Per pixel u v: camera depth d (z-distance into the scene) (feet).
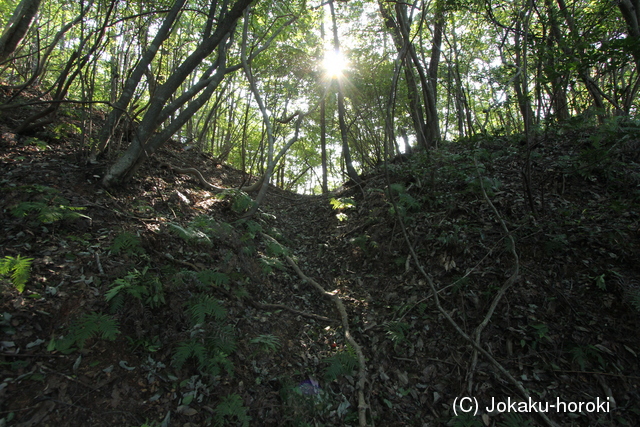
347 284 15.17
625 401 8.82
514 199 15.42
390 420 9.32
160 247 12.19
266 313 12.35
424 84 22.63
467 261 13.46
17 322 8.00
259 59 25.12
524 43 13.25
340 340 11.97
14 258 9.18
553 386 9.39
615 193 14.17
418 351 11.16
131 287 9.42
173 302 9.96
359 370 10.52
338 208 22.49
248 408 8.65
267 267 13.94
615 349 9.76
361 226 18.78
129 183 15.65
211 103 42.16
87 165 15.12
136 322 9.08
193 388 8.52
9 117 17.20
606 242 12.17
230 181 26.53
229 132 38.27
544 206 14.56
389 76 23.35
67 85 15.08
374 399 9.88
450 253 14.06
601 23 14.99
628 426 8.36
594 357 9.72
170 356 8.93
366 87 23.84
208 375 8.93
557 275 11.94
